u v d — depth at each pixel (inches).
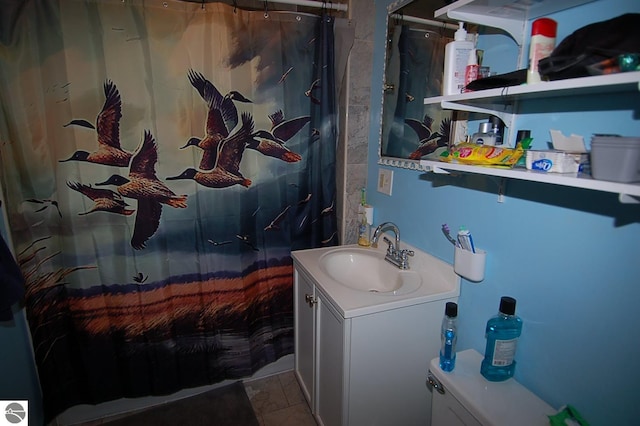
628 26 22.9
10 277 46.3
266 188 66.3
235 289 67.5
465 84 36.7
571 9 32.1
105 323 62.1
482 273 44.0
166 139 58.0
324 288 50.9
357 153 70.2
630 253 29.1
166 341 65.8
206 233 63.6
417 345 50.0
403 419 52.7
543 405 36.4
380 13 62.9
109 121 54.7
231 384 74.6
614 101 28.9
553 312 36.3
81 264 58.7
